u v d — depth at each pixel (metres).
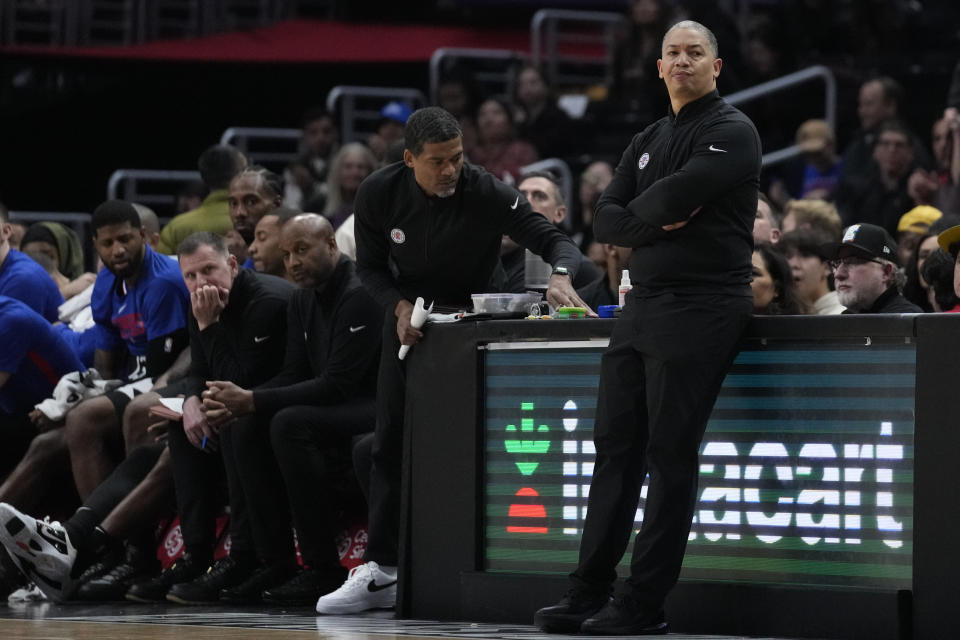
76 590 21.11
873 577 14.55
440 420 17.09
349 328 19.69
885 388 14.53
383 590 18.17
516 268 22.47
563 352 16.34
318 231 19.69
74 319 26.72
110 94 49.16
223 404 19.44
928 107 39.72
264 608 19.12
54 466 23.20
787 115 39.47
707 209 14.70
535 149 39.47
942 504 14.05
